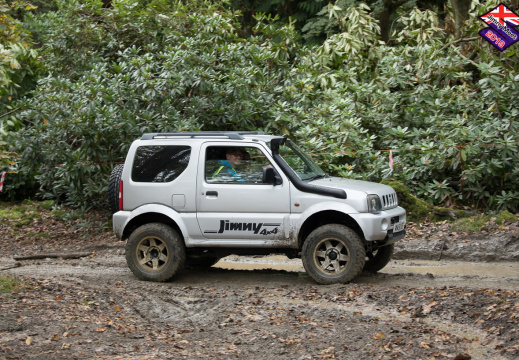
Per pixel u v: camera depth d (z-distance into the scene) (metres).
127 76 12.91
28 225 13.58
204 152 8.44
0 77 9.03
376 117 13.92
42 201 15.52
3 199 16.09
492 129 12.27
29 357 5.00
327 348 5.42
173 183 8.44
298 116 13.70
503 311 6.19
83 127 12.55
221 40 14.62
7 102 16.59
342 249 7.99
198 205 8.34
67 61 15.73
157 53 14.66
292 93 14.23
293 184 8.12
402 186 12.12
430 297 7.03
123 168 8.70
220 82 13.65
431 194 12.60
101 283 8.25
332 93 14.12
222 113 13.27
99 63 14.12
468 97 13.16
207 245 8.34
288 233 8.09
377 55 15.46
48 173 14.04
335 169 12.96
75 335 5.66
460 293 7.16
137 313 6.77
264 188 8.18
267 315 6.60
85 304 6.88
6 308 6.35
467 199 12.92
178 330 6.11
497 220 11.07
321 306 7.00
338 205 7.90
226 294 7.67
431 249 10.40
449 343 5.55
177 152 8.55
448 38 16.67
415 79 14.05
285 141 8.77
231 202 8.26
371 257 8.80
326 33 24.31
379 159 12.90
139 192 8.55
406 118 13.83
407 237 11.03
